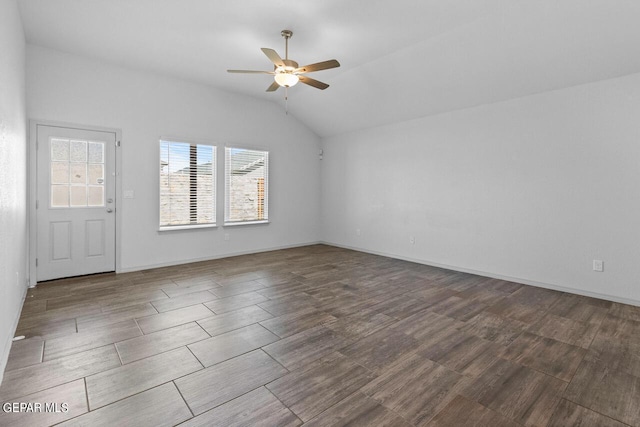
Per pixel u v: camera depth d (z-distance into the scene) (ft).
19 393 6.01
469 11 10.09
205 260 17.51
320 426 5.24
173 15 10.44
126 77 14.61
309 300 11.28
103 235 14.32
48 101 12.79
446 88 14.24
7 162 7.73
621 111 10.94
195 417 5.42
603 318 9.80
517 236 13.64
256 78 16.08
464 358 7.45
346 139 21.17
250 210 19.39
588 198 11.75
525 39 10.77
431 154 16.62
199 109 16.87
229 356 7.45
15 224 9.12
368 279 14.05
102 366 6.96
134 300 11.06
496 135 14.15
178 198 16.47
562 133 12.27
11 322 8.18
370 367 7.05
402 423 5.33
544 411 5.66
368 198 19.95
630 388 6.32
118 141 14.46
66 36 11.86
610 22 9.38
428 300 11.39
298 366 7.06
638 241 10.78
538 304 11.02
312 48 12.70
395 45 12.39
